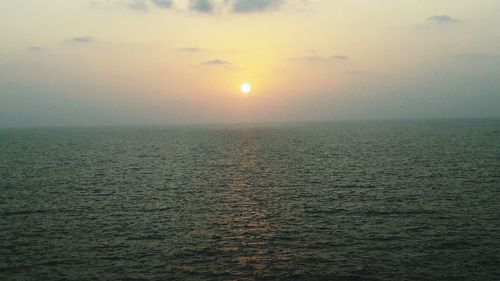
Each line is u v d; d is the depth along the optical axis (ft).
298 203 116.37
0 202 120.98
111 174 176.45
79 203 119.34
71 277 67.87
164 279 67.10
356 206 111.24
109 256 76.84
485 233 85.66
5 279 67.15
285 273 68.90
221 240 85.40
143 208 112.98
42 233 90.53
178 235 88.89
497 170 162.61
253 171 180.55
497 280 64.44
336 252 77.61
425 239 83.20
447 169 169.27
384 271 68.74
